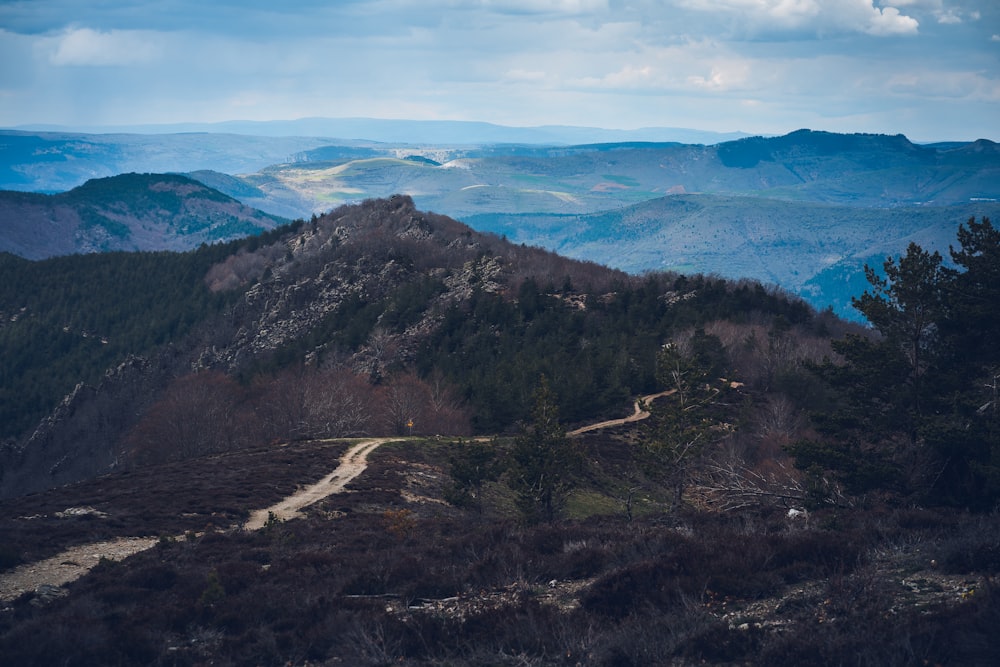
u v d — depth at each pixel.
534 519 41.75
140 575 23.84
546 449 42.78
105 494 47.25
